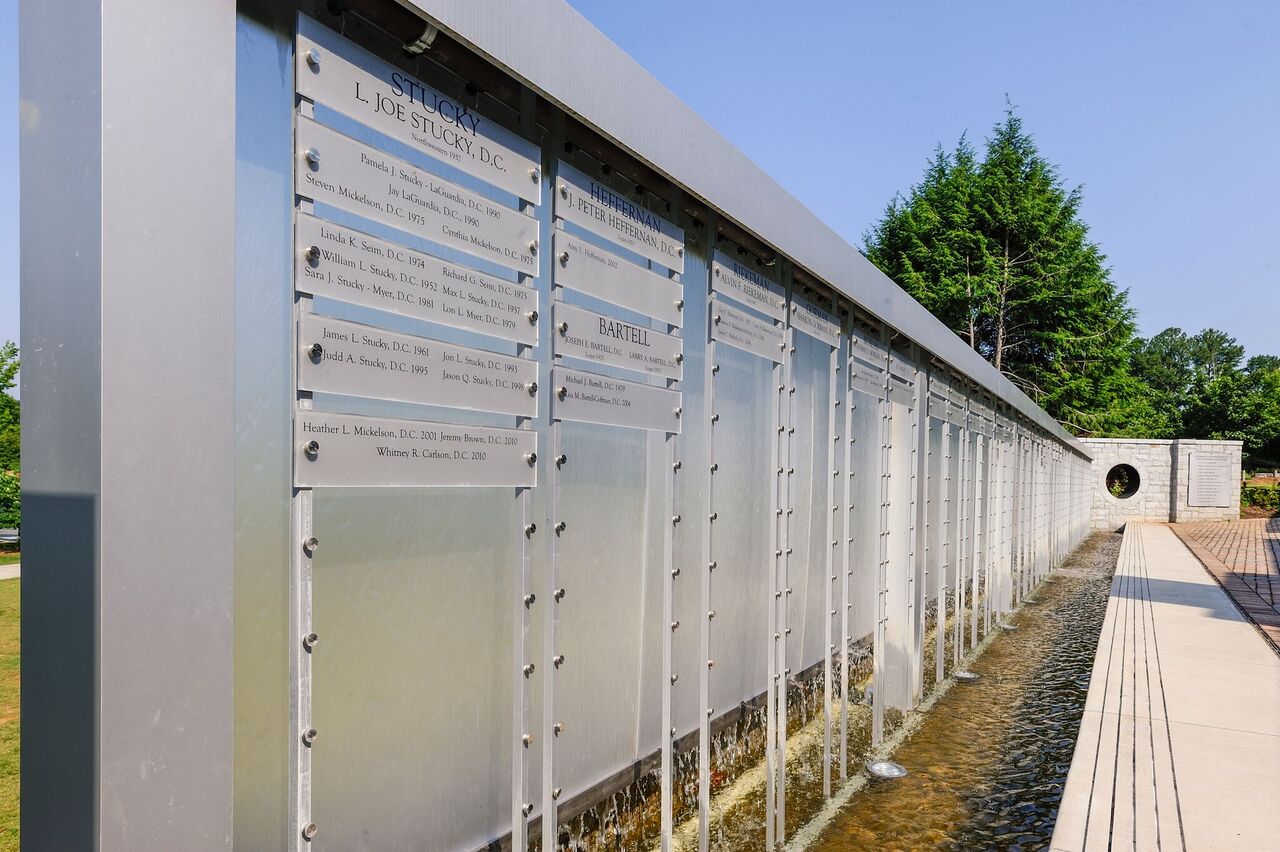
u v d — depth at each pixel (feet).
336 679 8.09
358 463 7.52
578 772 11.95
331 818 8.02
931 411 24.85
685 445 14.30
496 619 10.15
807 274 15.98
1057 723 22.11
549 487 10.09
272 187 7.07
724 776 15.89
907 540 22.58
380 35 7.84
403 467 7.96
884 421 20.44
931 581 30.63
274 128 7.07
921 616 23.58
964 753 19.66
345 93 7.34
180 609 5.71
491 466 9.02
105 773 5.26
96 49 5.33
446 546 9.41
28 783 5.66
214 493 5.94
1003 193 126.11
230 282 6.08
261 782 7.10
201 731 5.84
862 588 23.07
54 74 5.57
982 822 15.75
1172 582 47.52
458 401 8.52
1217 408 179.73
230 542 6.05
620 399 11.14
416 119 8.04
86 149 5.37
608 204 11.03
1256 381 182.91
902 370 22.09
